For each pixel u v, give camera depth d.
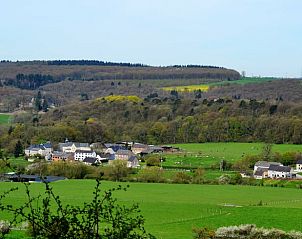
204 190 116.06
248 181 131.38
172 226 72.06
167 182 129.88
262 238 59.16
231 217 78.62
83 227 14.80
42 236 14.47
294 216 77.31
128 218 15.57
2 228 43.56
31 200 16.42
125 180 130.88
